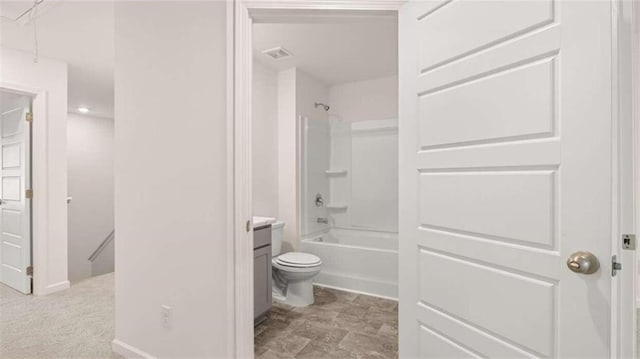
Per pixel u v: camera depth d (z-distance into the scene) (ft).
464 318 4.01
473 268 3.90
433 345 4.45
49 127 9.95
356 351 6.33
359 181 12.26
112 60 10.21
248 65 5.04
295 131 10.78
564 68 3.10
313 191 11.66
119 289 6.19
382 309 8.46
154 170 5.67
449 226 4.17
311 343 6.64
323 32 8.25
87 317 7.93
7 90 9.12
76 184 19.25
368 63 10.49
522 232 3.41
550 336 3.20
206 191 5.13
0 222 10.80
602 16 2.89
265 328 7.32
